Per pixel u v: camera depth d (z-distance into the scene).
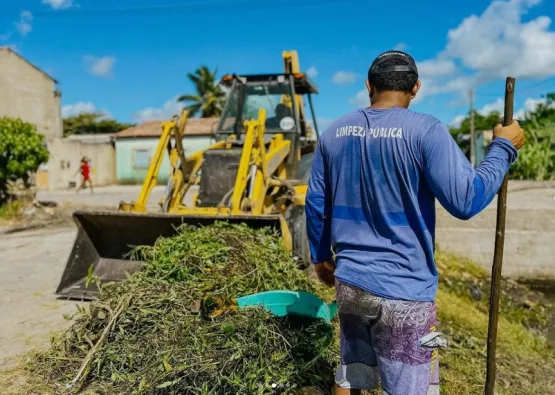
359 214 2.30
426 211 2.23
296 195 6.22
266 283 4.27
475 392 4.19
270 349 3.33
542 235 10.27
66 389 3.40
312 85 7.92
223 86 7.72
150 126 32.44
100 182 30.97
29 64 29.05
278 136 6.65
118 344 3.55
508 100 2.49
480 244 10.36
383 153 2.21
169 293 3.88
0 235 10.68
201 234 4.74
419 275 2.21
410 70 2.35
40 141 13.48
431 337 2.22
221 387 3.14
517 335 6.45
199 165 6.73
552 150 22.36
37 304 5.47
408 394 2.21
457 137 35.34
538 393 4.56
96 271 5.67
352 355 2.40
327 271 2.71
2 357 4.00
